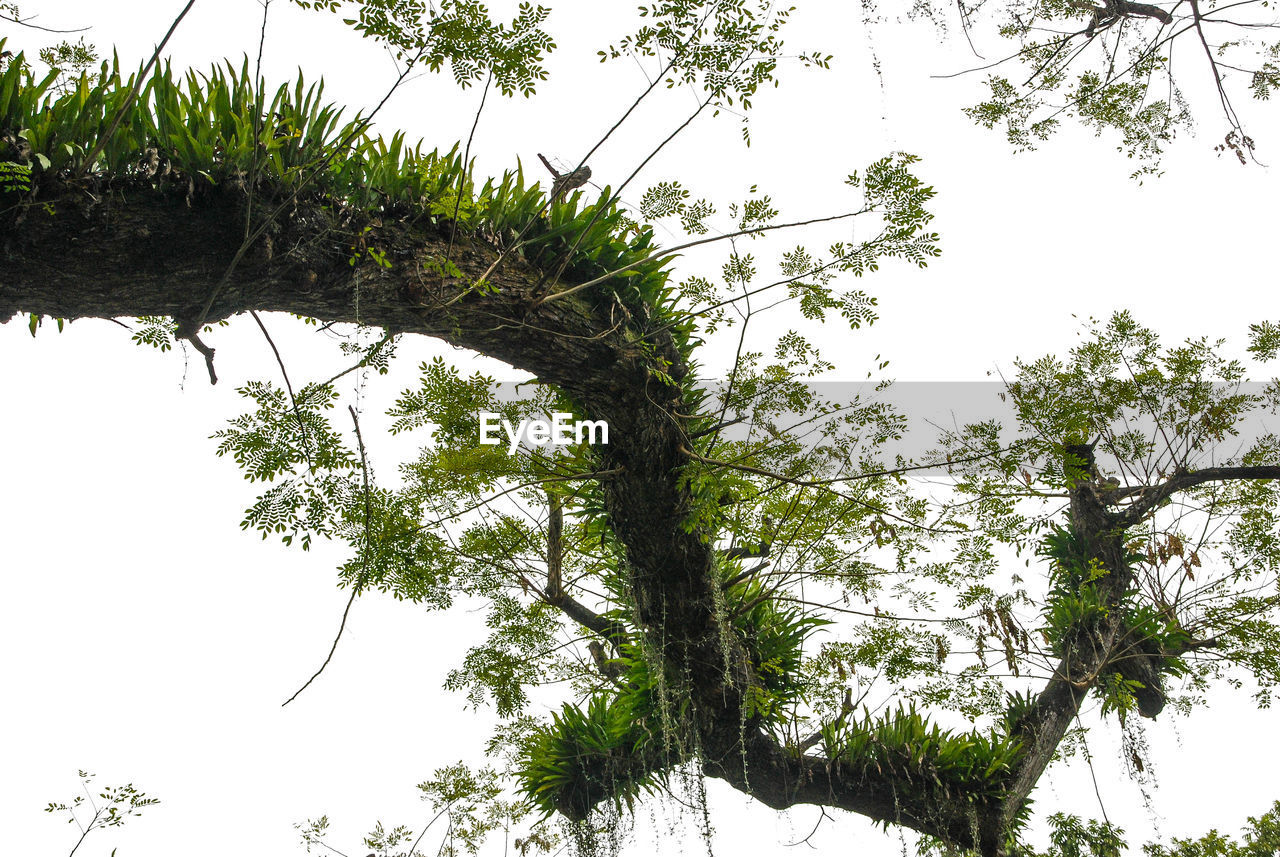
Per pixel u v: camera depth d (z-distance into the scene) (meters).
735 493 5.32
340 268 3.66
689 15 3.58
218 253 3.30
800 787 6.08
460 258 4.12
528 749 6.96
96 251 3.07
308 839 6.98
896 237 4.19
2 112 2.90
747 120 3.74
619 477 5.23
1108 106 6.52
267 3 3.03
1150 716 7.09
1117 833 6.59
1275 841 6.64
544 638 7.11
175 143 3.20
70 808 5.54
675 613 5.56
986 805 6.12
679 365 5.23
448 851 7.37
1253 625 6.50
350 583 4.51
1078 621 7.23
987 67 6.27
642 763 6.29
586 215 4.62
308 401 3.91
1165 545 6.89
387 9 3.12
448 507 5.82
